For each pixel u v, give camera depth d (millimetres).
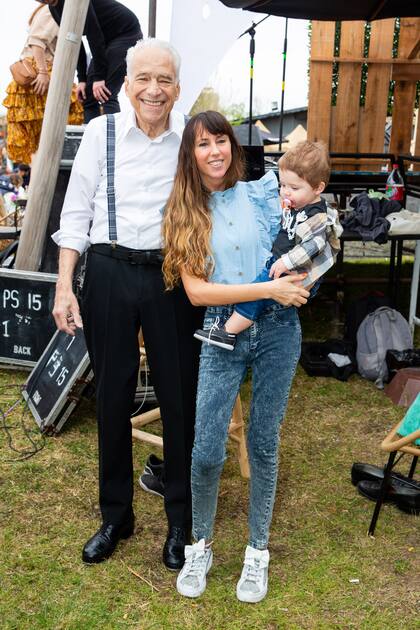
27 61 5387
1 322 4457
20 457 3434
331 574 2582
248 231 2191
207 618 2354
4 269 4418
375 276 7078
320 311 6074
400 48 6570
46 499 3070
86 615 2361
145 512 2971
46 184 4527
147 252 2371
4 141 8734
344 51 6488
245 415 3990
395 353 4402
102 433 2572
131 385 2518
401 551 2725
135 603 2424
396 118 6801
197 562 2471
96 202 2412
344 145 6738
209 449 2275
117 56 4668
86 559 2623
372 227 4684
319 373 4586
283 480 3275
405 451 2596
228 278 2201
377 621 2338
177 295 2406
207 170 2178
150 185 2354
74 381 3578
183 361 2451
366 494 3105
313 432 3797
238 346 2234
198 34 4938
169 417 2504
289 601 2436
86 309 2479
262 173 3777
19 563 2627
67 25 4355
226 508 3020
